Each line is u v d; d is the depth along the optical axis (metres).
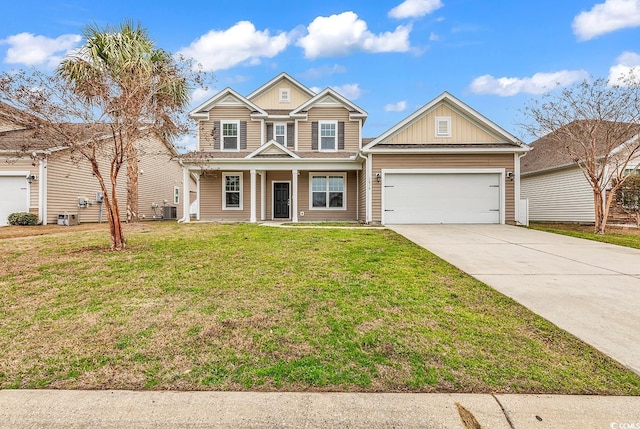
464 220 12.91
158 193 19.97
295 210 14.32
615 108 10.92
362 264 5.75
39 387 2.34
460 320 3.46
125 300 3.98
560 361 2.68
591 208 13.88
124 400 2.20
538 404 2.16
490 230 10.95
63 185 13.30
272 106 17.05
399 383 2.39
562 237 9.50
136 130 6.99
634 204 12.66
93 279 4.80
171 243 7.63
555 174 16.00
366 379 2.43
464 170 12.88
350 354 2.77
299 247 7.23
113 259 5.98
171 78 7.34
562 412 2.09
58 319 3.43
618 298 4.20
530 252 7.21
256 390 2.31
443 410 2.11
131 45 11.84
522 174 17.97
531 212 17.86
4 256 6.17
